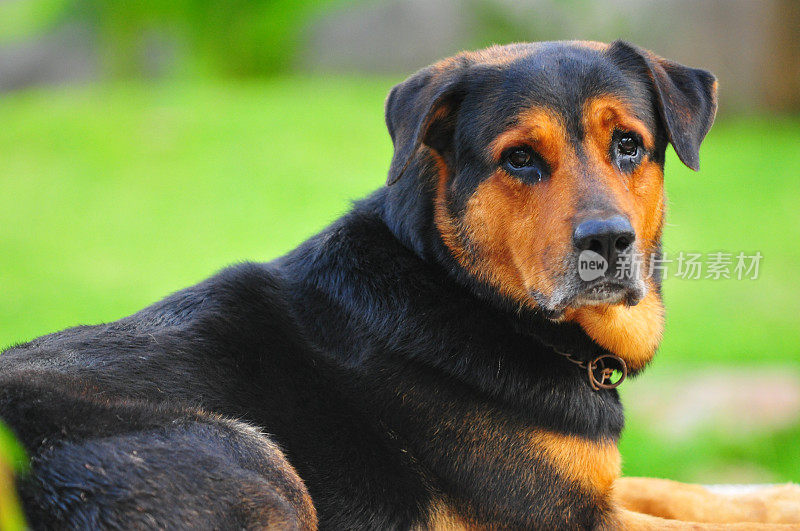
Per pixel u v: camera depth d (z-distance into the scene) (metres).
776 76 25.09
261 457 5.19
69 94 29.33
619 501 6.39
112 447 4.86
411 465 5.77
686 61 25.52
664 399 11.33
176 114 25.14
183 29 32.78
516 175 5.67
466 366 5.76
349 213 6.46
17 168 22.39
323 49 32.72
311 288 6.16
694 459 10.20
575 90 5.66
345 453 5.64
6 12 36.50
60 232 18.91
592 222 5.27
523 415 5.70
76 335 5.92
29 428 4.86
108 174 21.84
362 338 5.90
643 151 5.85
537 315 5.86
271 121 24.34
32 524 4.68
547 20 27.64
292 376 5.80
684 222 17.97
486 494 5.71
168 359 5.63
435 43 31.12
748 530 5.81
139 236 18.50
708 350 12.98
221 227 18.77
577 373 5.92
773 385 11.27
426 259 6.05
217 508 4.81
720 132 24.31
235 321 5.93
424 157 6.16
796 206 18.58
